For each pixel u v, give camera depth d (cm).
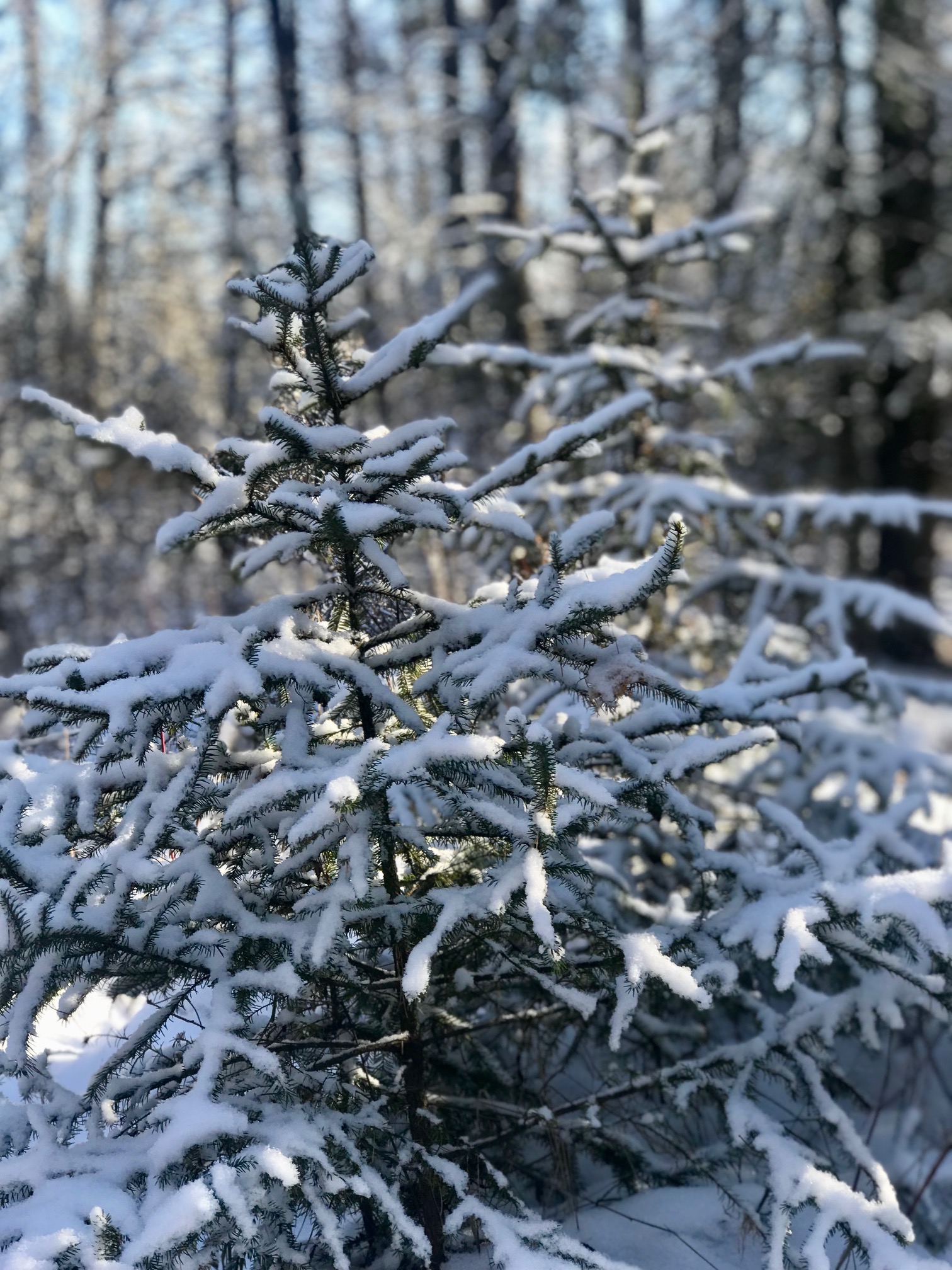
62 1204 190
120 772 237
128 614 993
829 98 1454
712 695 265
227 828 244
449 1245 263
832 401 1404
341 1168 222
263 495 255
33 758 258
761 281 1338
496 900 219
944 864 277
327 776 213
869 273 1498
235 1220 186
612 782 257
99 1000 336
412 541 411
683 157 1373
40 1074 230
